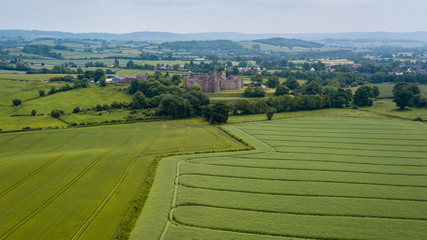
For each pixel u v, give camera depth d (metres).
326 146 131.00
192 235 68.44
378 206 81.00
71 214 75.31
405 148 128.38
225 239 67.12
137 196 84.88
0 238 65.56
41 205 78.62
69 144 129.50
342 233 69.69
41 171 96.75
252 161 112.81
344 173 102.19
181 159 114.44
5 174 94.06
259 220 74.31
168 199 84.06
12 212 75.31
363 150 125.81
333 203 82.44
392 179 97.69
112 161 107.56
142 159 112.94
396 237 68.50
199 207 80.00
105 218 74.44
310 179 97.25
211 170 104.00
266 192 88.38
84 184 90.31
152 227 71.44
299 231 70.19
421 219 75.38
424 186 93.00
